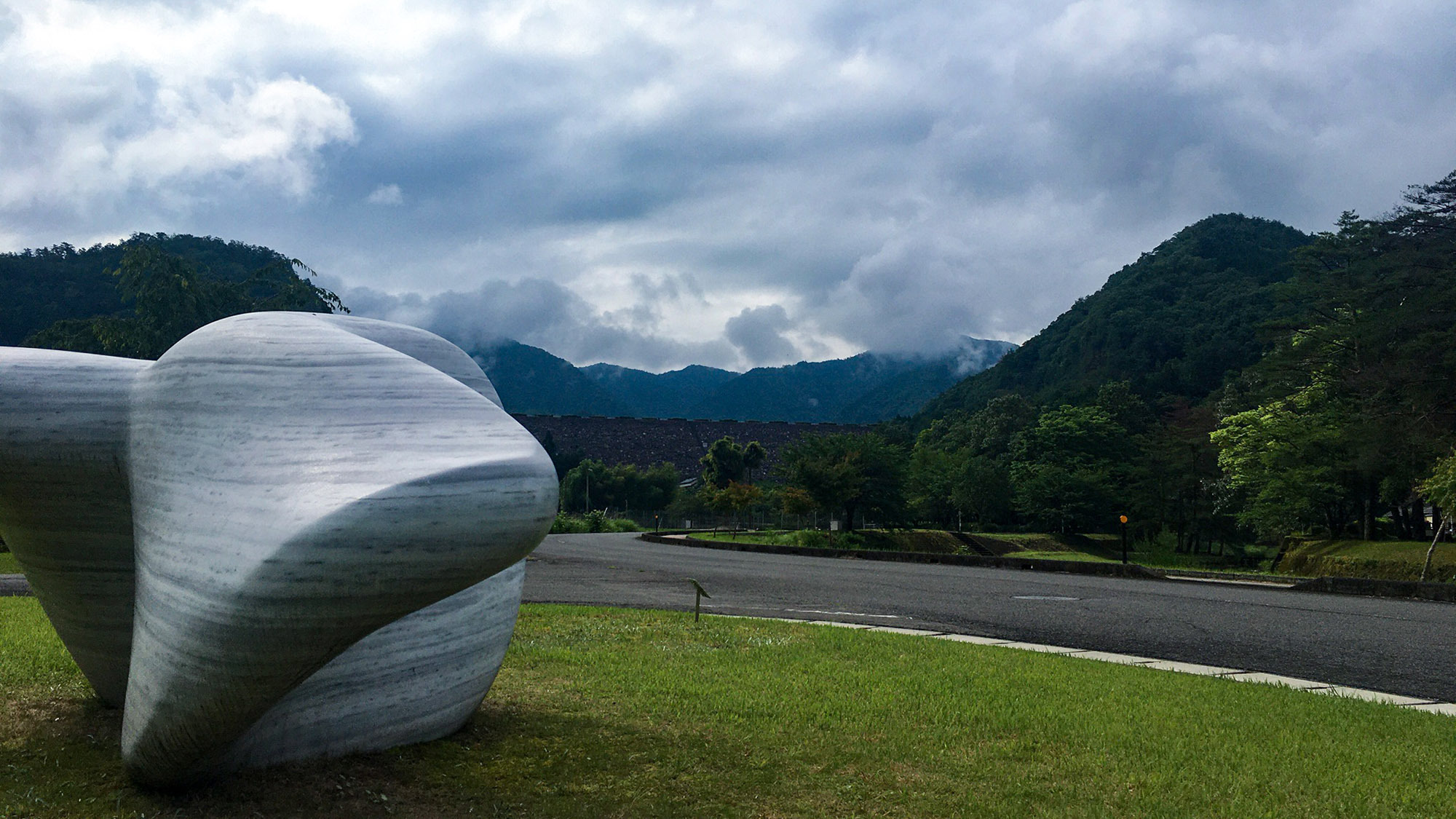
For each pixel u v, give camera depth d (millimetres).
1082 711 5766
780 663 7074
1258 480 36188
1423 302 33281
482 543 3256
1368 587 15594
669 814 3855
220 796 3771
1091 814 3934
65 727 4711
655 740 4852
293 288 32344
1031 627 10305
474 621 4758
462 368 4965
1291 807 4109
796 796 4109
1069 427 56562
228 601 3168
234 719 3424
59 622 4762
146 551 3688
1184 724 5527
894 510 43406
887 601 12758
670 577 16000
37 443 4133
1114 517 50375
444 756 4418
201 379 3803
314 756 4168
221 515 3393
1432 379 31828
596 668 6703
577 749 4660
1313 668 8023
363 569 3100
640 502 68438
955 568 20656
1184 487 47906
